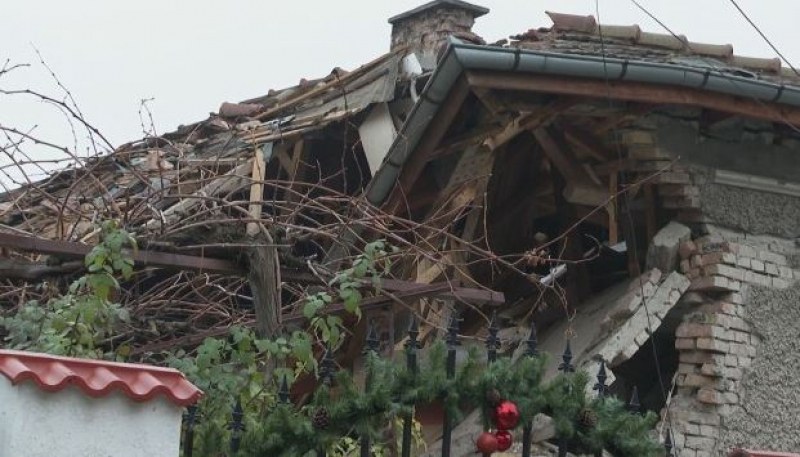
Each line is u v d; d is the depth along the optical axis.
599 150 23.83
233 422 14.00
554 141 23.56
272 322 18.59
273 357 18.47
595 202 24.27
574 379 14.12
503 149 24.00
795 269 24.33
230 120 28.02
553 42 23.69
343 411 13.51
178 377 12.66
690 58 24.14
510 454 21.03
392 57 28.28
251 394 17.55
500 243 25.20
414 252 21.08
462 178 23.55
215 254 18.88
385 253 19.56
